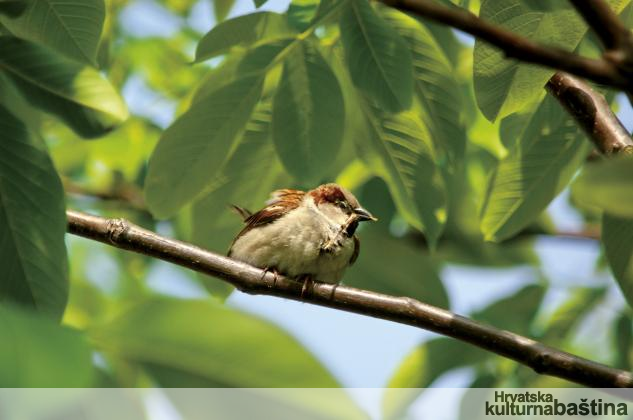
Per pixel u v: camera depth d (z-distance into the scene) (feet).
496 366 29.63
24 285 15.11
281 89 24.82
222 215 28.96
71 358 6.75
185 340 7.29
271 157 27.89
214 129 24.61
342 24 23.54
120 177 46.44
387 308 25.53
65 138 42.01
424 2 10.43
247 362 7.21
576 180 8.10
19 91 19.42
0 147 16.40
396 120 27.55
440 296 32.71
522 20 19.12
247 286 28.12
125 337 7.34
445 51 32.53
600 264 38.11
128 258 40.14
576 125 25.93
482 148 42.73
